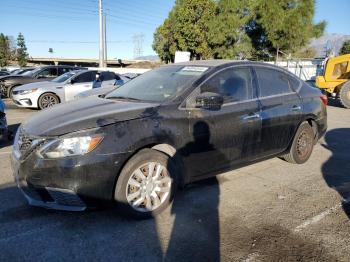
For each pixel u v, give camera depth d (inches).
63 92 465.7
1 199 156.8
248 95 176.1
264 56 1121.4
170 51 1389.0
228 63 174.1
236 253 119.0
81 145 123.6
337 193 172.2
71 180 122.2
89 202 126.3
